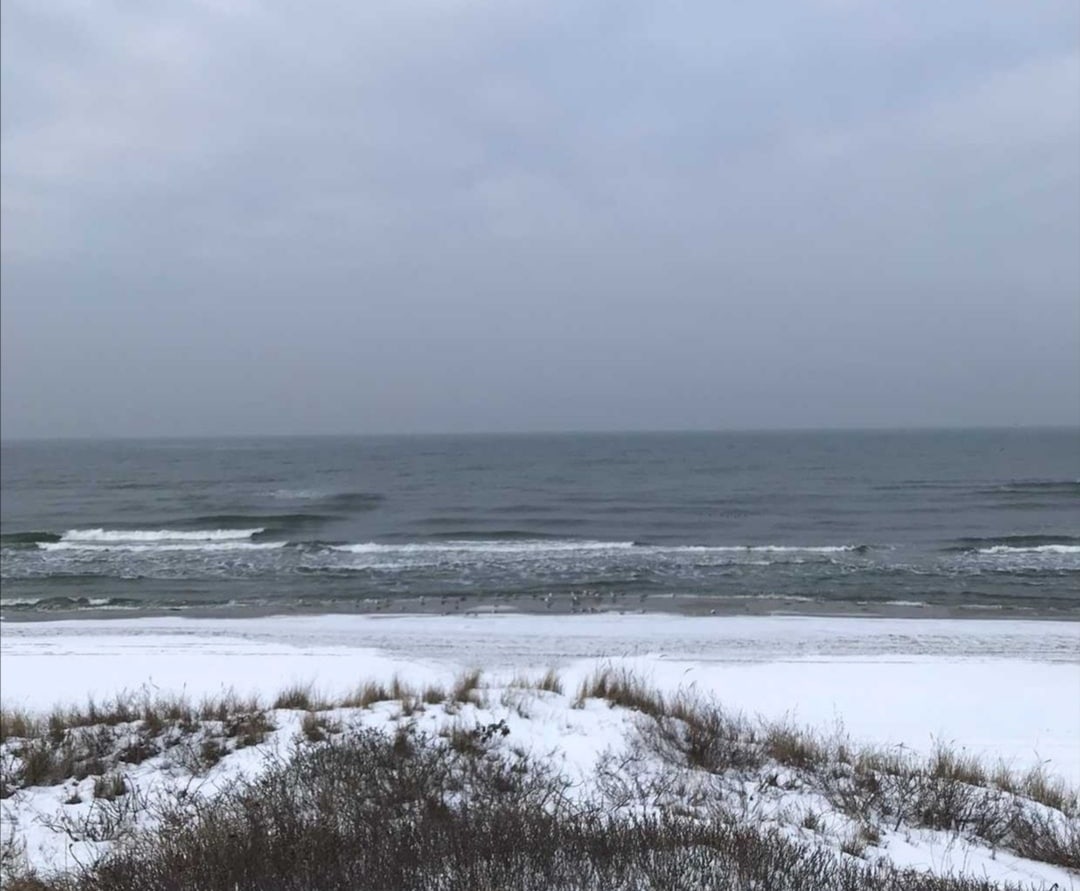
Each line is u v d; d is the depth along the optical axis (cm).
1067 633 1519
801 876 378
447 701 841
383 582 2180
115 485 6191
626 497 4769
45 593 2086
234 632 1587
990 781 688
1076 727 941
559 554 2628
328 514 3891
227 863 376
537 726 739
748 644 1441
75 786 585
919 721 964
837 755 720
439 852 385
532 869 366
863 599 1906
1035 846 515
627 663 1275
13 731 736
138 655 1362
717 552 2628
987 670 1232
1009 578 2127
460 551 2712
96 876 396
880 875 405
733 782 619
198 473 7619
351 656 1354
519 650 1402
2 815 528
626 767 631
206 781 589
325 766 580
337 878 357
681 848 409
